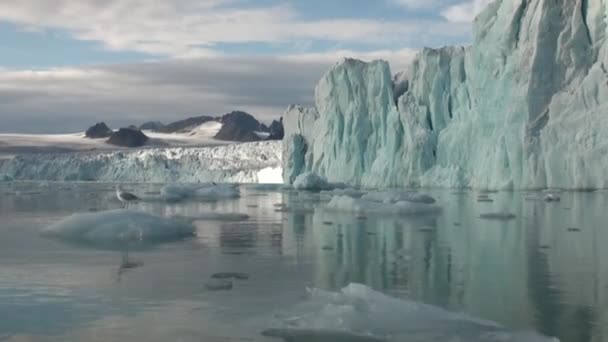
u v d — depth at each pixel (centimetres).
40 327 674
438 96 4941
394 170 4966
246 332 650
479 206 2631
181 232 1609
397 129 5038
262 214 2336
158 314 729
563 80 3894
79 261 1142
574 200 2870
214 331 654
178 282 930
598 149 3575
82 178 9244
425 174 4766
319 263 1109
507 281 927
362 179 5309
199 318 709
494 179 4053
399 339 614
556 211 2275
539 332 649
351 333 634
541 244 1355
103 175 9219
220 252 1255
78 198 3791
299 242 1422
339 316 680
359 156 5388
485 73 4344
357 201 2458
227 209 2703
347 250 1280
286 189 5328
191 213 2420
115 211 1666
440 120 4919
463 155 4575
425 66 5028
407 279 951
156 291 860
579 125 3672
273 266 1077
